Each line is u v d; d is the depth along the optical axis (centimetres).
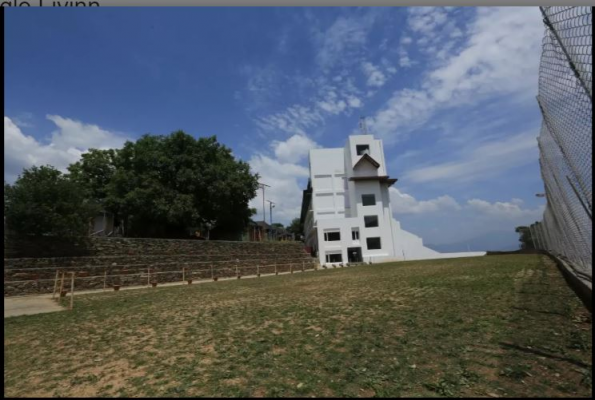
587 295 660
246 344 573
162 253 2488
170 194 3114
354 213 4741
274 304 1008
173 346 587
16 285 1557
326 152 5144
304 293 1252
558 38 450
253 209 4059
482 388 346
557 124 614
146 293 1545
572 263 969
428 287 1134
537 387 340
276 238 6494
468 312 694
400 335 564
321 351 507
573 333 493
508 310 679
